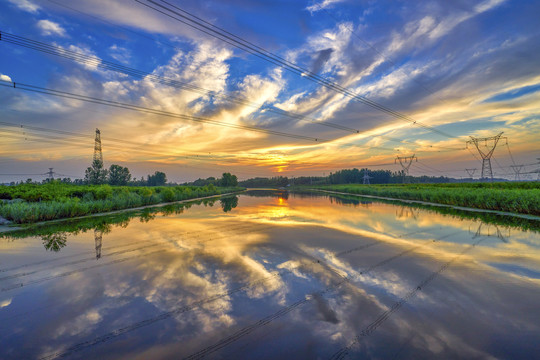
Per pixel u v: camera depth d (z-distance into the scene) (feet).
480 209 76.69
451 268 27.50
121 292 22.08
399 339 15.25
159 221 61.62
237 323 17.24
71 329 16.63
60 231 48.67
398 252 33.86
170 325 17.04
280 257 32.09
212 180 416.87
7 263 29.86
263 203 120.06
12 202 67.46
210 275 25.98
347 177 505.66
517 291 21.68
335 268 27.96
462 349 14.23
